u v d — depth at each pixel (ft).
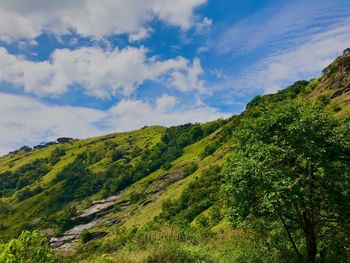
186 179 469.98
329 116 56.03
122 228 391.04
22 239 25.98
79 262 60.18
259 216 55.42
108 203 579.89
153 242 63.16
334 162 51.96
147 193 545.03
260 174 51.08
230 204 58.65
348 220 50.65
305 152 50.26
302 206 50.78
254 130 58.70
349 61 295.28
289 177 48.75
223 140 513.45
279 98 378.32
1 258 24.35
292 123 52.90
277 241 59.16
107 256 42.27
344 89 275.39
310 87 351.25
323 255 52.70
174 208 347.56
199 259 57.31
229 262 57.77
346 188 51.42
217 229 129.18
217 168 352.69
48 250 26.89
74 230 515.09
